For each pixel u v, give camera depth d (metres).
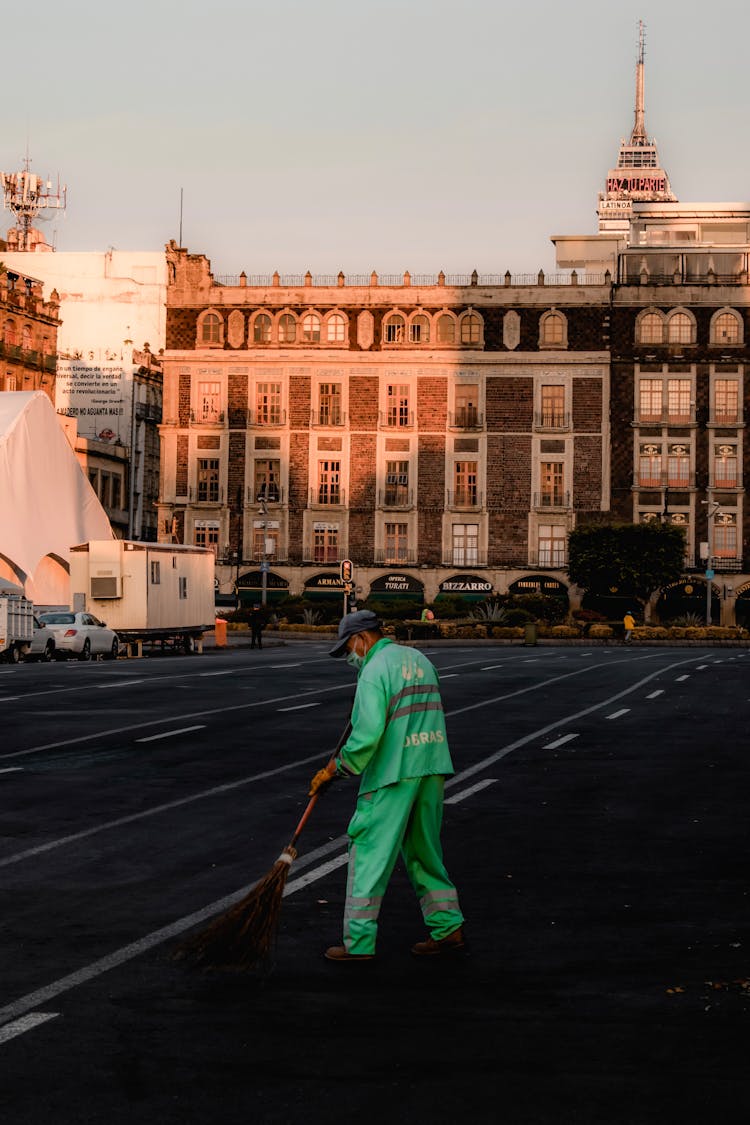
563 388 90.06
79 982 7.21
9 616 42.06
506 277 90.88
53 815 12.99
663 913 9.07
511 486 90.12
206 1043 6.19
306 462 91.00
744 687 32.19
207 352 91.56
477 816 13.25
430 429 90.50
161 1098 5.48
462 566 89.94
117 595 48.41
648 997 7.01
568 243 106.81
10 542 55.00
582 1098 5.51
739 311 89.38
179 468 91.69
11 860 10.80
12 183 111.56
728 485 89.25
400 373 90.75
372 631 7.77
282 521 91.00
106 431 100.94
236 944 7.27
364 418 90.88
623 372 89.69
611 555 83.25
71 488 58.94
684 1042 6.25
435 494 90.50
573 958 7.83
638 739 20.39
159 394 106.62
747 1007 6.83
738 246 90.12
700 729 21.92
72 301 104.38
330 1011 6.70
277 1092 5.56
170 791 14.62
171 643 52.38
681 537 84.12
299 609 82.56
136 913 8.93
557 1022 6.55
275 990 7.07
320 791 7.54
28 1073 5.77
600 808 13.77
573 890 9.83
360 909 7.61
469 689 30.88
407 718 7.62
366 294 91.12
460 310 90.56
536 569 89.56
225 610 81.12
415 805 7.74
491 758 17.98
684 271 90.44
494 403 90.19
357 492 90.81
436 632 71.12
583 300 90.00
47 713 23.42
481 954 7.91
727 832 12.36
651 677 36.09
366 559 90.69
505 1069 5.86
